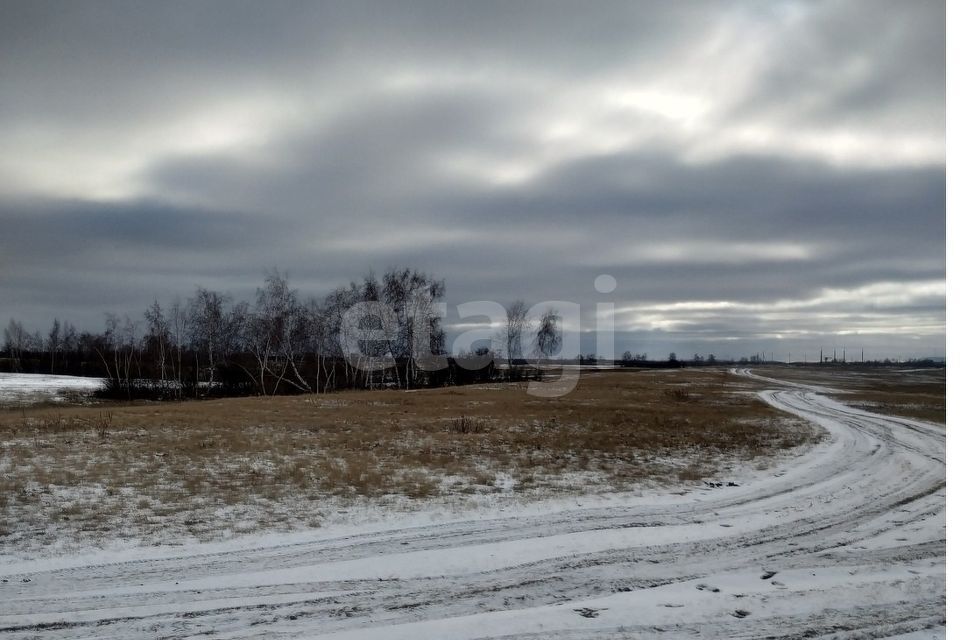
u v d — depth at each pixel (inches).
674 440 892.0
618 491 562.6
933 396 1936.5
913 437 967.0
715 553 379.9
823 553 380.8
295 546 386.3
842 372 4537.4
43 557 355.9
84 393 2021.4
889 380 3213.6
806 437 957.8
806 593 307.1
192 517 441.7
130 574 331.9
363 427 946.1
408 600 299.4
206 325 2249.0
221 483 544.1
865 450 831.1
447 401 1461.6
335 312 2263.8
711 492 566.9
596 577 334.6
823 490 577.3
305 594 306.2
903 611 285.0
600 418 1133.1
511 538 409.4
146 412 1138.7
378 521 446.9
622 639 255.4
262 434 839.7
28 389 2041.1
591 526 442.3
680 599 299.6
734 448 839.1
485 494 537.6
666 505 512.7
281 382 2230.6
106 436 791.1
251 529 417.4
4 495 482.0
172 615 278.1
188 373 2309.3
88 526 415.2
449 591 312.2
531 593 309.7
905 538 415.5
